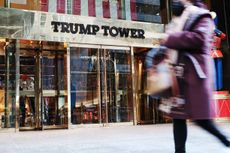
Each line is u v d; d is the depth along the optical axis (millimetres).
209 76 2465
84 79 10602
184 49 2492
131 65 11188
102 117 10742
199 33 2422
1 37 9555
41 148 5035
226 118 11000
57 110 10383
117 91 11031
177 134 2762
